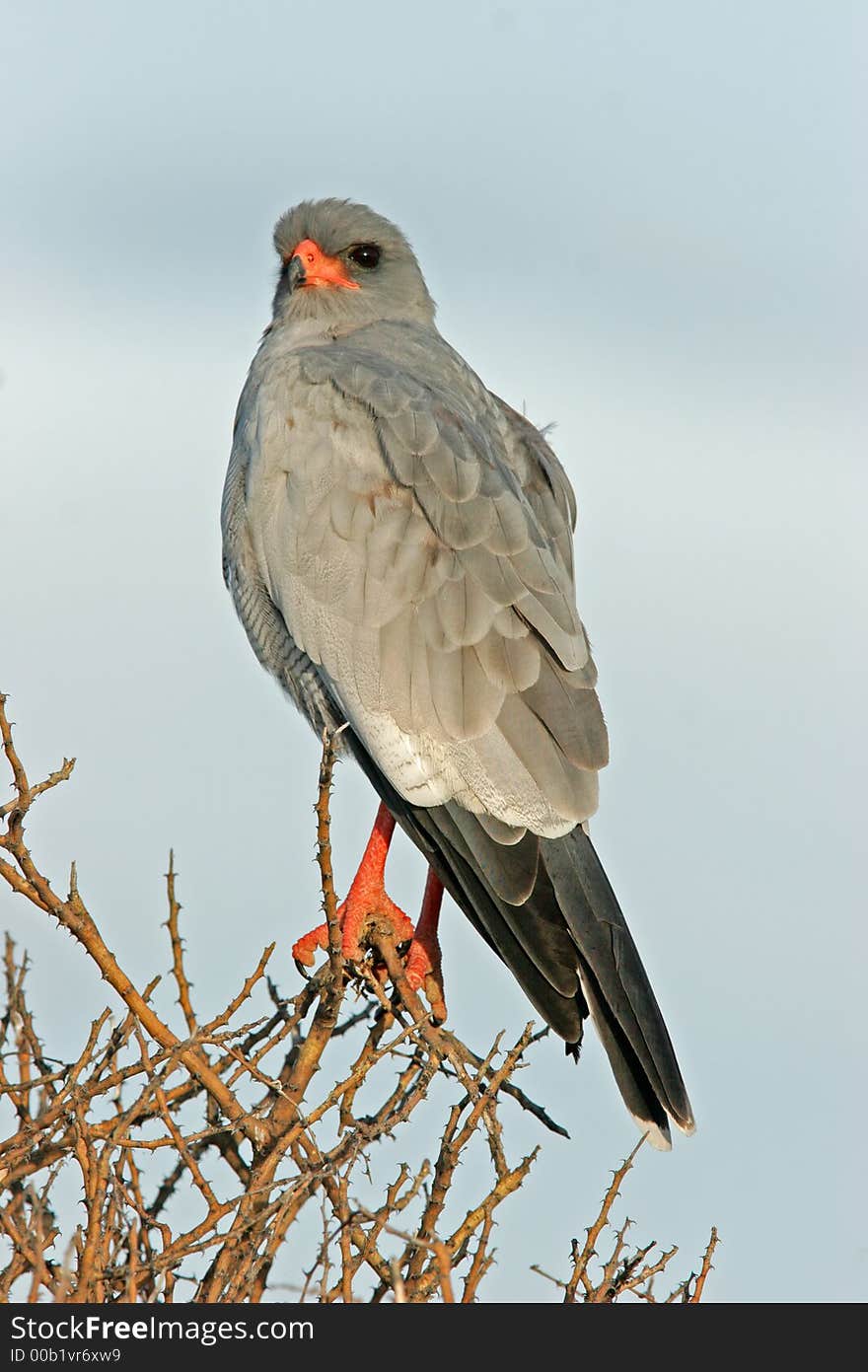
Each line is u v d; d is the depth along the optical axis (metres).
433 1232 7.23
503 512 9.81
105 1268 6.95
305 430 10.27
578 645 9.62
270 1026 8.26
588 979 8.82
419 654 9.48
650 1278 7.34
